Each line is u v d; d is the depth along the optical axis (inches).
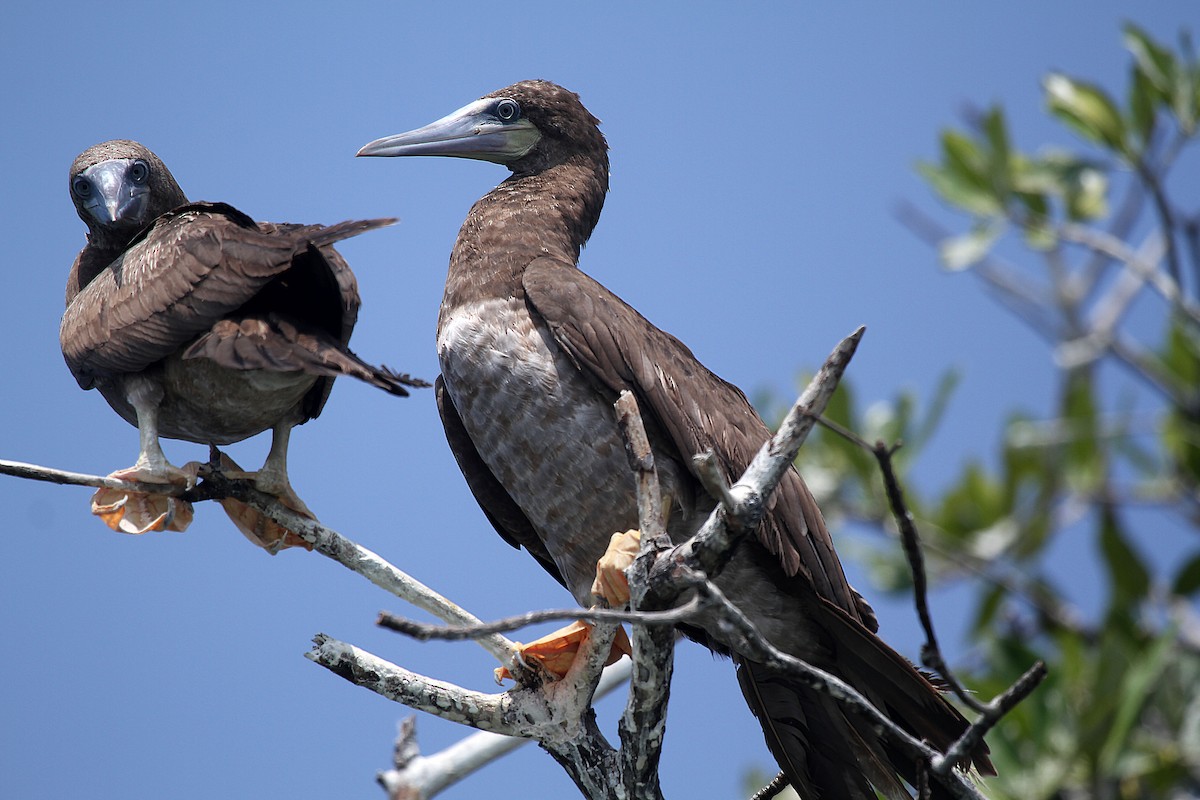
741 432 440.8
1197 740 536.7
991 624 642.8
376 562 398.6
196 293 385.1
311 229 405.1
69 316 415.5
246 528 419.8
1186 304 602.5
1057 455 661.9
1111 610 566.6
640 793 376.5
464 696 386.3
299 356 366.3
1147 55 648.4
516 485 453.1
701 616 332.5
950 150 682.8
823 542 434.9
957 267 668.1
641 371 429.4
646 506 345.7
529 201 505.4
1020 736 530.3
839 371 324.5
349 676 377.7
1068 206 675.4
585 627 401.4
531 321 443.8
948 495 664.4
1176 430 653.9
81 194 459.5
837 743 430.3
